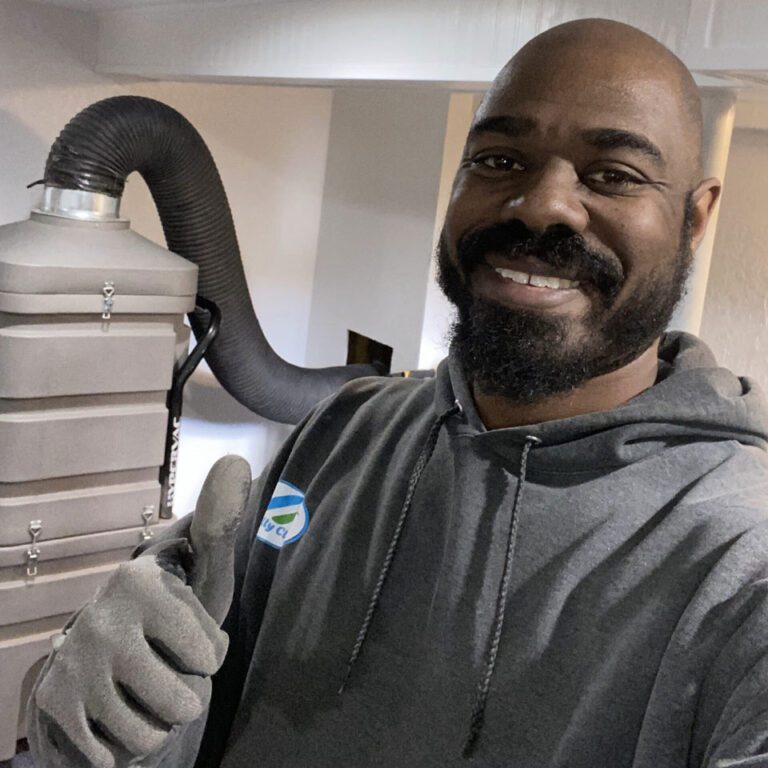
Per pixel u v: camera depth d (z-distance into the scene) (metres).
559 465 0.77
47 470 2.08
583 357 0.74
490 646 0.75
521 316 0.75
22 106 2.64
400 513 0.87
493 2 1.53
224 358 2.55
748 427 0.76
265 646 0.90
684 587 0.67
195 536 0.75
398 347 2.80
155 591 0.73
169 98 2.85
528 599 0.74
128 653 0.72
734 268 1.88
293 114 3.07
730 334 1.90
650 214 0.73
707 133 1.33
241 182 3.03
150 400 2.22
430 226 2.65
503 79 0.79
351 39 1.85
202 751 0.96
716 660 0.62
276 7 2.06
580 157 0.74
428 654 0.78
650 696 0.65
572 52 0.75
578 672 0.70
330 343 3.16
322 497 0.96
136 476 2.25
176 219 2.40
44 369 2.01
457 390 0.86
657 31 1.25
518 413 0.82
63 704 0.75
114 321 2.11
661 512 0.72
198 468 3.03
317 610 0.88
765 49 1.09
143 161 2.25
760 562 0.64
